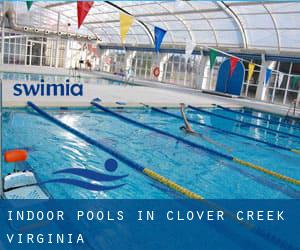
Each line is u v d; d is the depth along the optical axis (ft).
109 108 29.86
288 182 16.16
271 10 41.34
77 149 17.63
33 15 68.69
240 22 48.01
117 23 66.28
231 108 40.81
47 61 80.07
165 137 22.48
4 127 20.17
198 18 51.62
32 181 11.16
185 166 16.93
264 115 38.04
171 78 68.80
